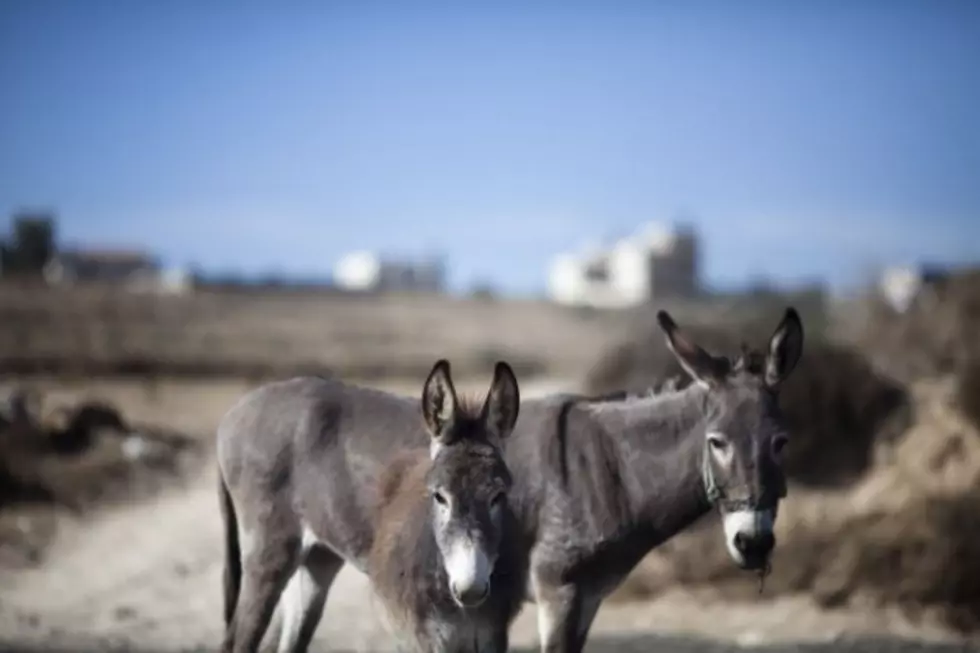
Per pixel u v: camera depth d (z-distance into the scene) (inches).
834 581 786.2
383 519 463.5
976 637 709.9
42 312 3267.7
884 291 1546.5
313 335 3449.8
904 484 964.0
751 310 1411.2
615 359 1225.4
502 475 406.6
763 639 695.7
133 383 2009.1
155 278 6215.6
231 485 529.0
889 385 1172.5
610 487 484.7
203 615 755.4
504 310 4970.5
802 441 1121.4
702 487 480.1
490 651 426.6
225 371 2257.6
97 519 1019.3
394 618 438.0
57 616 738.8
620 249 6579.7
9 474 1040.8
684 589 812.6
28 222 5861.2
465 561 390.3
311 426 515.8
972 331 1343.5
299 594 523.5
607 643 687.7
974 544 773.3
